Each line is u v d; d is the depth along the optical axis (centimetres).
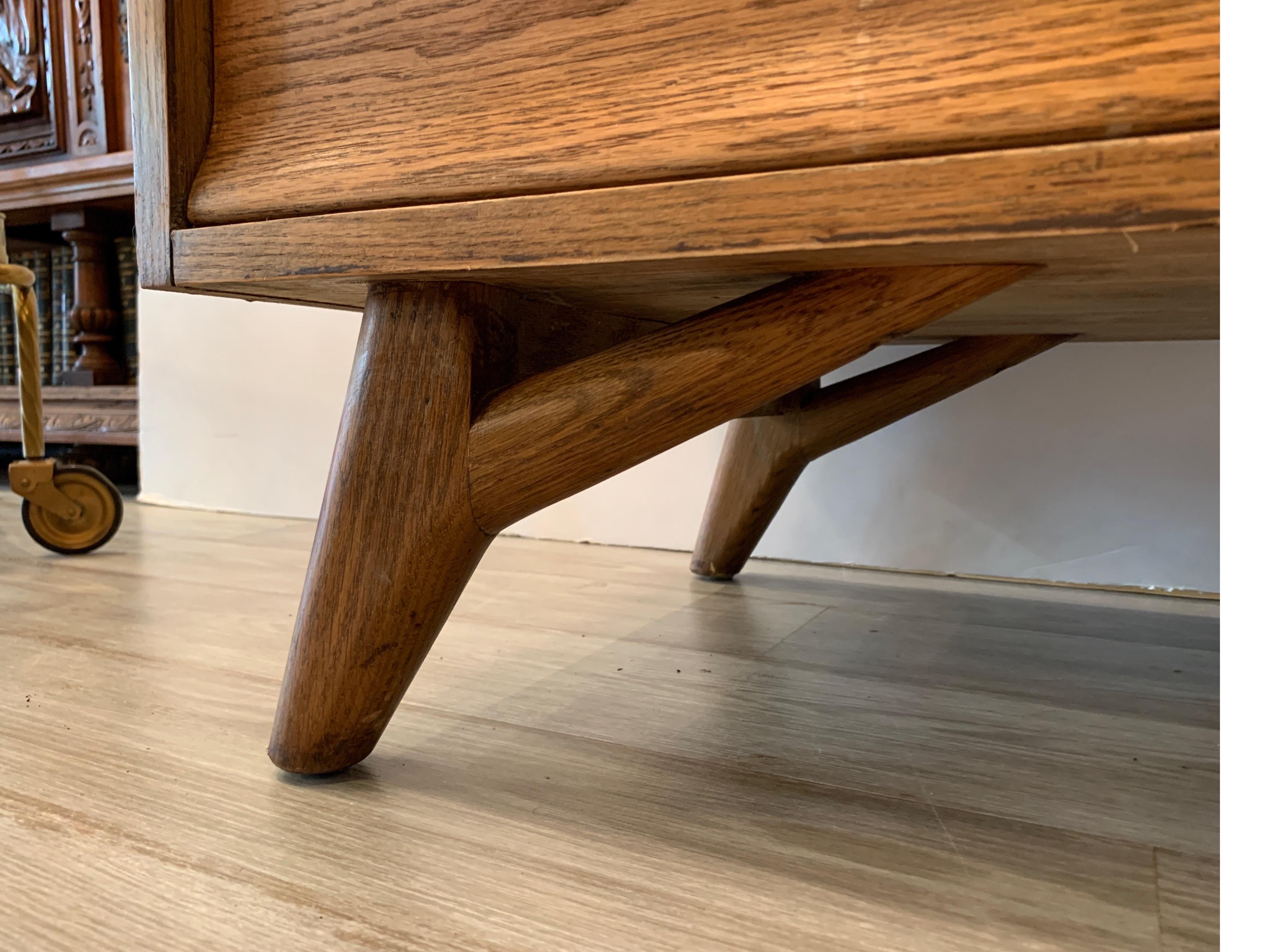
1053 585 93
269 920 33
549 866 37
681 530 113
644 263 33
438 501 41
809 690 60
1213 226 25
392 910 34
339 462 43
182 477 150
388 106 38
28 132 156
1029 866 37
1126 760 48
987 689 60
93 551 112
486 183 35
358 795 43
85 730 52
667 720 54
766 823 41
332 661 43
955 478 97
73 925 33
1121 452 90
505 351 44
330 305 51
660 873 36
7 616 80
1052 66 27
